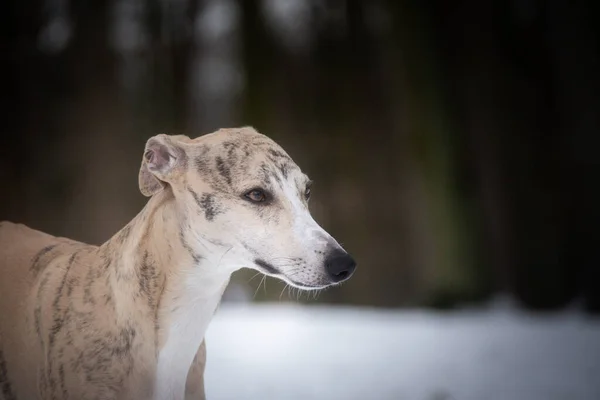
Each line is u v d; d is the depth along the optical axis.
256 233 3.72
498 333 9.71
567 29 16.03
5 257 3.96
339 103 17.69
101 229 17.00
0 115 17.41
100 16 17.70
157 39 18.17
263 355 7.85
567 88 16.02
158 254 3.62
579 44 15.91
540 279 15.38
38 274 3.82
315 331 9.81
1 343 3.71
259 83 17.58
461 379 6.60
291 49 18.08
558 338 9.28
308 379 6.55
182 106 18.23
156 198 3.79
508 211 15.70
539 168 15.94
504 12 16.28
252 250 3.74
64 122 17.61
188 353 3.71
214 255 3.72
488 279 15.14
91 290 3.57
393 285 16.44
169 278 3.63
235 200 3.73
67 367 3.44
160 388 3.58
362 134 17.45
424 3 15.34
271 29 17.91
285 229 3.72
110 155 17.28
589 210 15.52
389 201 16.89
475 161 15.81
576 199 15.75
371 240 16.83
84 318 3.50
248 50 17.64
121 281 3.54
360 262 16.69
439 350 8.24
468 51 16.11
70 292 3.60
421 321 11.16
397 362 7.46
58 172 17.30
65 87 17.77
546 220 15.69
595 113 15.68
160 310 3.59
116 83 17.89
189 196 3.75
